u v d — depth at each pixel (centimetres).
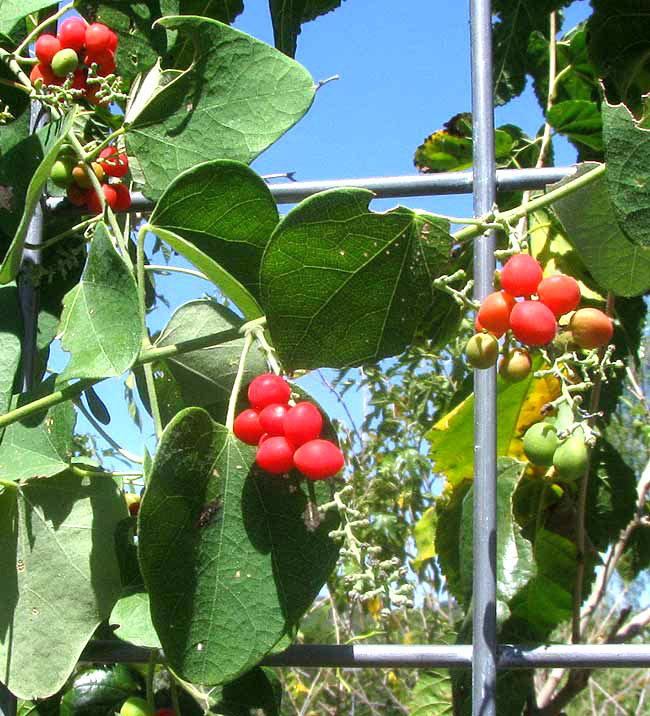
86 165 148
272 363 125
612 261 133
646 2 185
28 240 158
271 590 121
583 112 206
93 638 143
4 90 159
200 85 142
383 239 115
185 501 118
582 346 105
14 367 146
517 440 202
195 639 117
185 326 162
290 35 179
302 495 125
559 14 254
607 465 204
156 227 131
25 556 137
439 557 205
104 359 121
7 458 140
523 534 197
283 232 113
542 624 192
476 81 142
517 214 116
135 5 164
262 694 145
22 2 156
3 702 139
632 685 608
